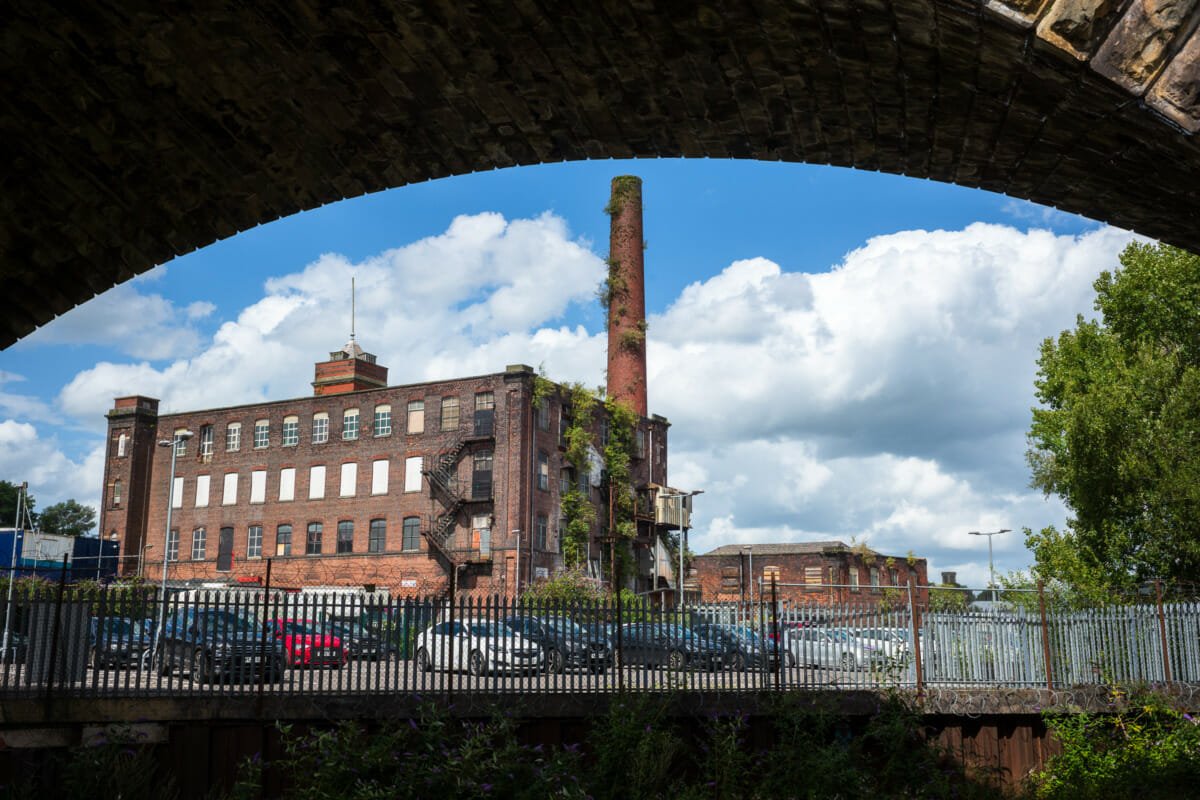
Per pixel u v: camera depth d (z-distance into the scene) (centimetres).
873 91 646
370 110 754
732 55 649
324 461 5978
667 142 787
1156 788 1362
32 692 1127
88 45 686
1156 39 438
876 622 1505
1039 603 1602
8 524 9244
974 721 1509
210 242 870
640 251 6788
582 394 5875
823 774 1244
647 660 1377
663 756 1204
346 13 655
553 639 1321
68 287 866
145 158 779
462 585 5369
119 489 6581
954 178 745
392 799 1042
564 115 754
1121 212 697
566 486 5772
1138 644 1611
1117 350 3172
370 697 1219
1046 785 1452
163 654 1206
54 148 762
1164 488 2655
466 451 5541
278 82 723
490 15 645
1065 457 3114
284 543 5997
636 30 639
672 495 6209
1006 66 538
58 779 1116
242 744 1185
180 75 714
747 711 1345
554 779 1107
